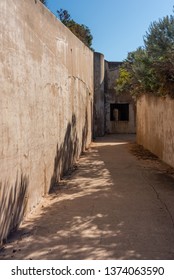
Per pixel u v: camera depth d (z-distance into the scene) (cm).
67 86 770
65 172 755
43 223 423
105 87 2164
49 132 579
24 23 422
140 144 1424
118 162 934
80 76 1034
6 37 354
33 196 478
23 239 368
